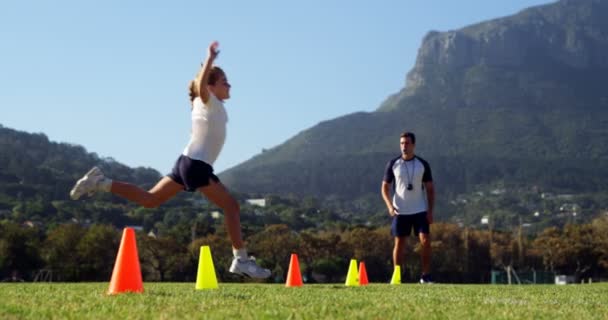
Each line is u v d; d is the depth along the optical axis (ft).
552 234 411.34
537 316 19.65
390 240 350.84
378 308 20.59
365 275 54.90
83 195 26.02
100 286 34.58
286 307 20.33
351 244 343.05
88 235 277.44
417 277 353.72
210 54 25.49
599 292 34.88
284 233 353.72
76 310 19.04
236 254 26.94
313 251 333.01
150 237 290.35
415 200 48.39
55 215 458.09
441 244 373.20
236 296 24.76
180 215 510.17
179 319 17.25
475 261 390.21
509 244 406.62
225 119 26.68
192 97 26.96
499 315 19.57
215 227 402.31
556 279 320.09
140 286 26.17
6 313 18.29
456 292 31.89
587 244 387.34
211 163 26.50
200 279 35.27
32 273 271.08
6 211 449.48
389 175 48.96
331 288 34.65
